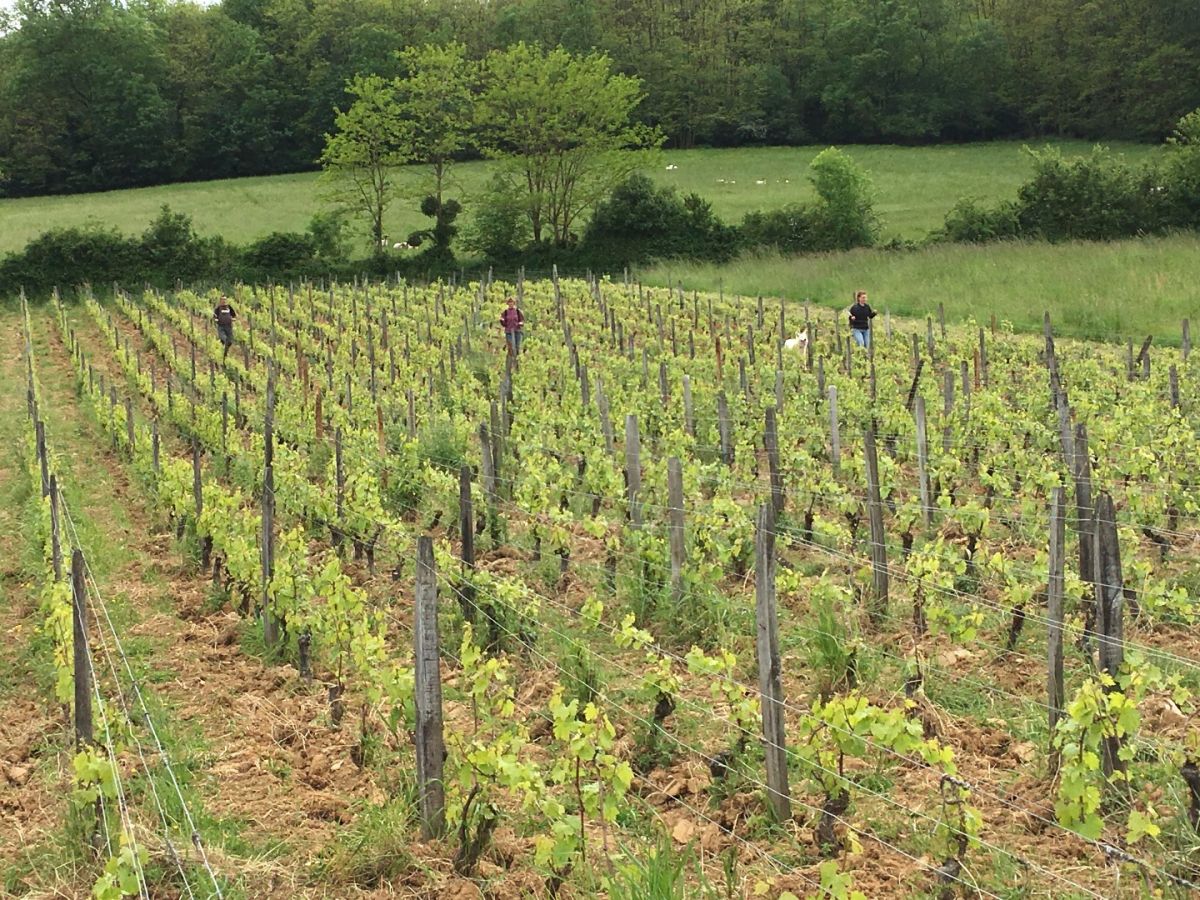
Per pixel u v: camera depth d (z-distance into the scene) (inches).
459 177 2365.9
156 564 450.0
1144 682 235.9
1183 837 220.2
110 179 2630.4
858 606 353.4
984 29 2662.4
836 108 2709.2
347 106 2699.3
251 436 586.2
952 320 1031.6
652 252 1651.1
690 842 221.8
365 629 293.4
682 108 2751.0
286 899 221.1
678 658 301.7
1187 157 1487.5
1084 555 297.6
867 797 247.6
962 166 2324.1
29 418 698.8
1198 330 896.9
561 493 485.1
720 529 388.5
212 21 3058.6
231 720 302.5
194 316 1307.8
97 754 240.8
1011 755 265.0
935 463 467.5
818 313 1120.8
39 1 2628.0
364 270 1615.4
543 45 2908.5
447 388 755.4
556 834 213.0
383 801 251.4
